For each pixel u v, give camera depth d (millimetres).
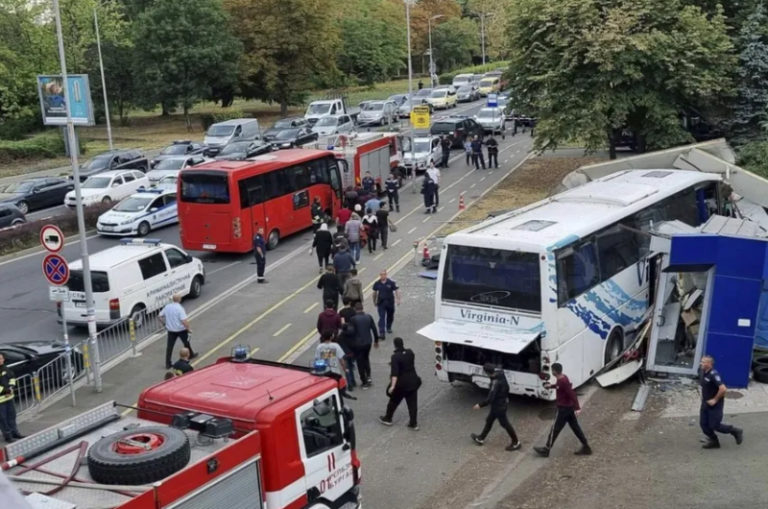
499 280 15570
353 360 17234
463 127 53312
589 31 32656
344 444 10305
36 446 8930
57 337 21703
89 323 17953
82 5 63531
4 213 35594
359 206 27906
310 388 9977
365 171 37094
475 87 87000
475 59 126438
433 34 109750
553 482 12734
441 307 16234
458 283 16031
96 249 32156
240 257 29828
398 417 15789
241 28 72688
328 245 26078
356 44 92062
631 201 18672
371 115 67188
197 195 28734
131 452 8258
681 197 20781
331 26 76000
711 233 16469
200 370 10875
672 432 14273
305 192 32625
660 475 12648
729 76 34344
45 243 16953
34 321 23297
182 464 8305
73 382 17828
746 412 14875
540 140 34531
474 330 15633
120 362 19734
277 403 9500
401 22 103500
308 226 33031
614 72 32750
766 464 12750
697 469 12742
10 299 25734
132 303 21969
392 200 34938
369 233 28562
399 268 26547
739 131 34531
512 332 15414
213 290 25578
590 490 12359
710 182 22609
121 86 73438
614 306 17328
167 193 35938
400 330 20828
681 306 17453
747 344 15922
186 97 70375
